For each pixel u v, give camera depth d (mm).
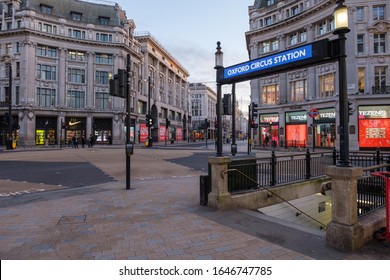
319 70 32719
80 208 6438
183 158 21359
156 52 64688
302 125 34781
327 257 3865
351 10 29172
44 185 10016
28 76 42281
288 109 36188
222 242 4387
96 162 18094
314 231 4953
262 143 39844
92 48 48031
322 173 9992
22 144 41531
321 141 32188
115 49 49438
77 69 47500
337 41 4434
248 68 6172
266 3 40938
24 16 42625
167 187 9117
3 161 18562
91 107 47438
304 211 8734
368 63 28766
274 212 7688
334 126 30469
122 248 4137
